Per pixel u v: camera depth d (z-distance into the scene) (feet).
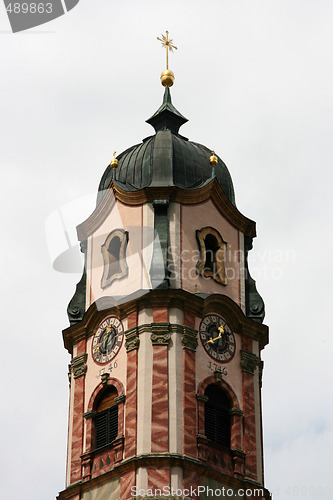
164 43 283.79
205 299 243.81
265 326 251.80
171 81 279.28
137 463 225.76
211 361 240.94
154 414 230.27
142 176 259.19
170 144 261.44
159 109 276.21
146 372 234.79
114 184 258.37
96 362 245.04
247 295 255.91
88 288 256.32
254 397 244.01
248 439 238.48
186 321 240.12
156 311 240.32
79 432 240.12
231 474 233.14
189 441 229.25
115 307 245.45
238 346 246.88
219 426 237.25
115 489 228.02
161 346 236.84
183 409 231.71
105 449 234.38
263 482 237.25
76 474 235.81
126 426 231.91
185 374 234.99
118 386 238.07
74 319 254.68
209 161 264.93
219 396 240.12
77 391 245.04
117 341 243.40
